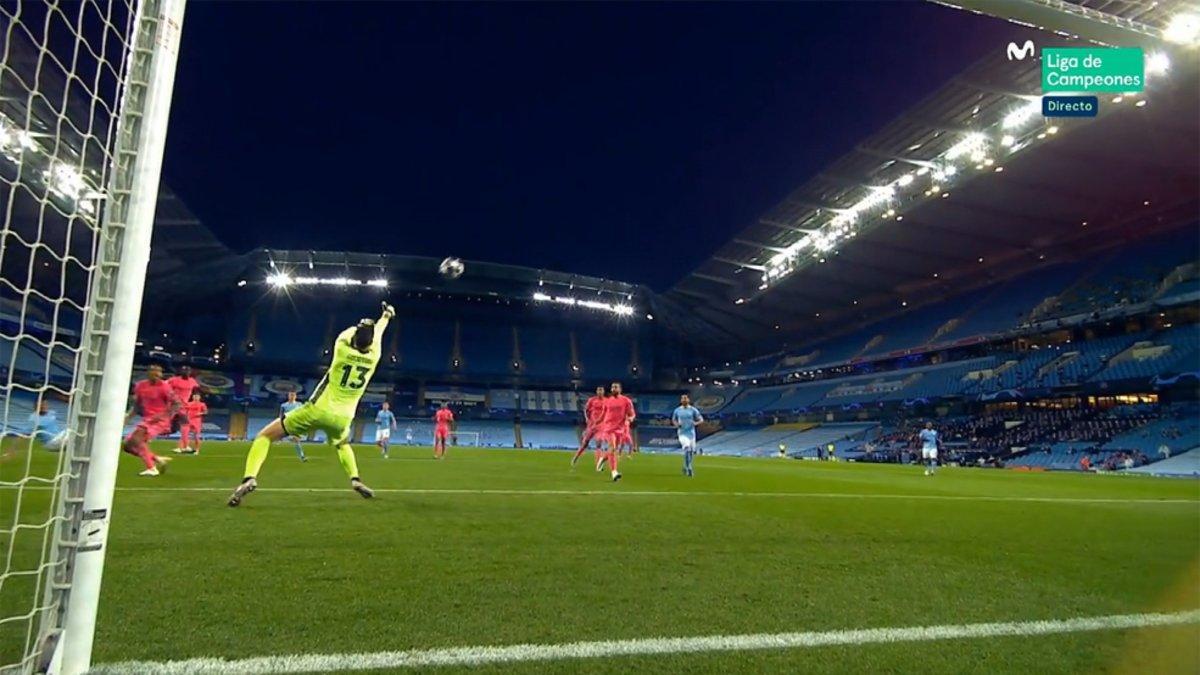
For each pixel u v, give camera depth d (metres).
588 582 3.38
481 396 54.19
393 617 2.69
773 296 48.75
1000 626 2.86
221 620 2.57
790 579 3.61
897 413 43.22
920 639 2.66
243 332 48.38
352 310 53.09
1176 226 34.81
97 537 2.01
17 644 2.20
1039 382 34.47
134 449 8.63
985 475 19.56
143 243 2.20
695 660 2.35
